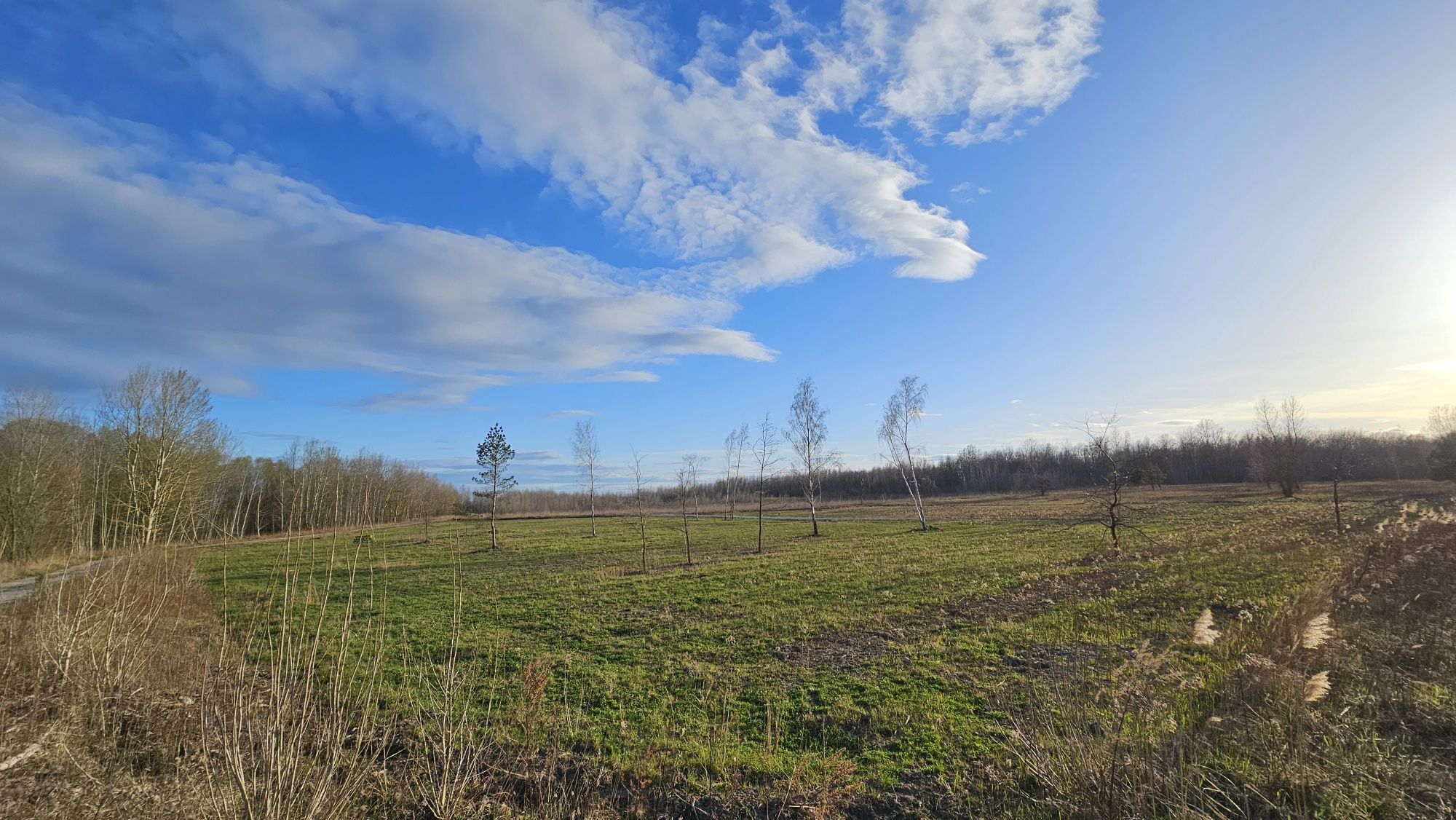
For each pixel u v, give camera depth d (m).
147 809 5.74
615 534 42.81
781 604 17.03
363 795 6.30
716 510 69.44
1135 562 20.05
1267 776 5.76
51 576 12.33
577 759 7.83
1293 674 7.11
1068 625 13.17
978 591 17.23
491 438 39.03
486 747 7.92
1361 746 5.97
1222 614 13.12
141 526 13.34
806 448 39.50
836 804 6.57
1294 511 33.44
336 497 8.73
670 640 13.95
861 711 9.20
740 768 7.50
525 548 35.19
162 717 7.61
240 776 4.73
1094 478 61.69
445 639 14.31
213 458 28.83
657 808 6.73
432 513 47.78
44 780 6.20
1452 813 5.04
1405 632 9.33
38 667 8.84
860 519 49.19
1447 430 63.06
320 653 11.96
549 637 14.69
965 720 8.56
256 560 26.78
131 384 25.77
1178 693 7.61
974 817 6.15
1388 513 27.61
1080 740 6.20
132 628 9.84
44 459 25.48
